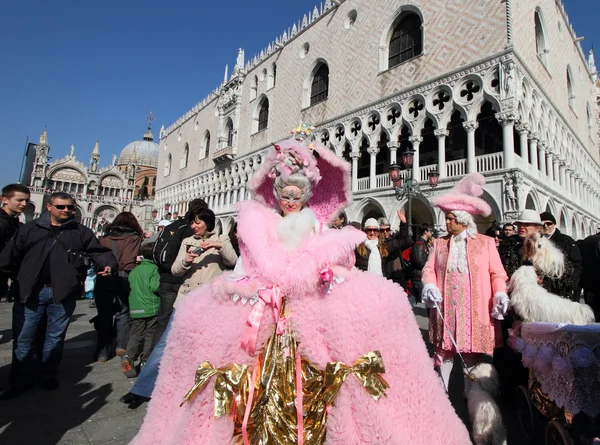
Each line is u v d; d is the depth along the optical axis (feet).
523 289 10.13
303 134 6.51
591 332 7.78
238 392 4.88
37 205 166.71
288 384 4.95
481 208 12.30
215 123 121.60
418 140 55.93
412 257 24.58
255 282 5.09
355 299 5.00
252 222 5.49
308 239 5.35
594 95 103.91
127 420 11.63
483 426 9.83
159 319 14.29
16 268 13.78
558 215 58.29
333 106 72.69
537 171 51.78
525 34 52.85
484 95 48.65
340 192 6.41
